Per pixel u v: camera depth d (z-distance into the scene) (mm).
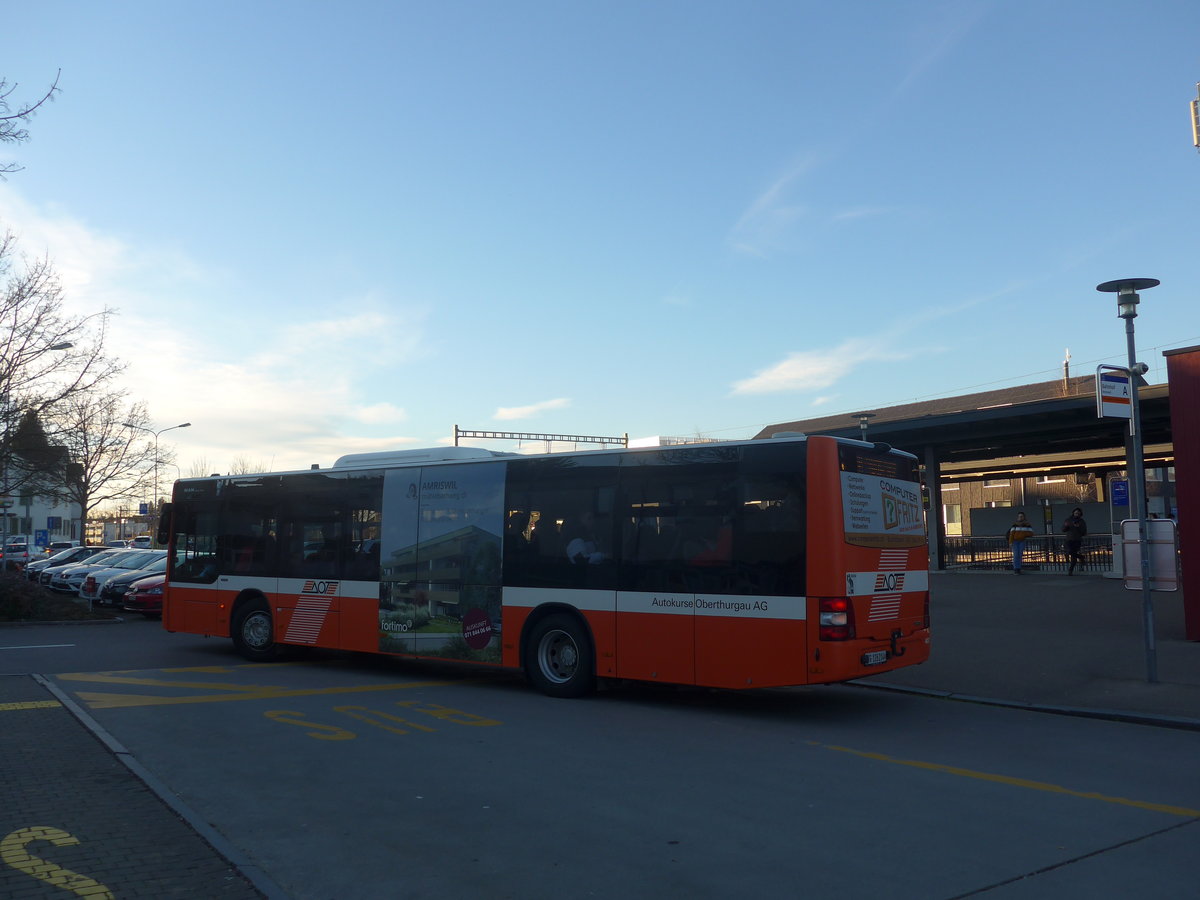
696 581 10523
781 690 12234
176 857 5414
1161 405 25312
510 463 12352
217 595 15461
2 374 24328
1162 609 18109
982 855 5594
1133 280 11617
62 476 29469
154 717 9961
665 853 5637
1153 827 6152
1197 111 27859
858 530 10070
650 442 17625
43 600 22578
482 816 6391
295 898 4953
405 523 13219
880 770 7754
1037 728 9656
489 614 12180
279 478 14906
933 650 14320
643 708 10844
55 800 6566
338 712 10383
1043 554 29562
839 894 4980
